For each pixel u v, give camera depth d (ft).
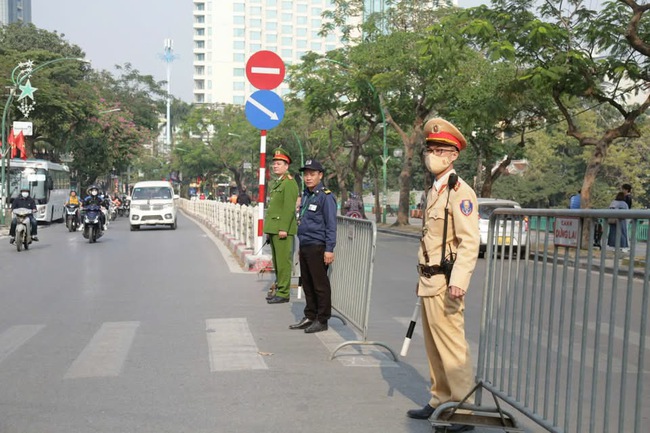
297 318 30.30
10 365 21.91
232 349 24.02
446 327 15.39
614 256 11.14
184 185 371.15
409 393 18.89
